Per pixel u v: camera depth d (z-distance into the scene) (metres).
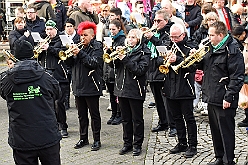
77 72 7.24
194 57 6.22
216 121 6.20
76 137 8.13
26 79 5.00
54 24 8.02
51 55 8.00
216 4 9.73
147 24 9.66
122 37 7.54
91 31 7.23
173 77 6.73
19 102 5.00
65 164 6.74
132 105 6.98
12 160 7.00
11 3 19.56
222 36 5.91
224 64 5.91
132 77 6.89
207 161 6.64
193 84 6.74
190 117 6.80
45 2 11.16
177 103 6.86
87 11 10.38
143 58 6.86
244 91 7.96
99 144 7.46
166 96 6.89
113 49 7.44
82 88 7.21
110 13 8.57
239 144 7.40
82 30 7.18
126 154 7.16
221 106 6.00
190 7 10.09
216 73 6.00
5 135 8.28
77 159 6.98
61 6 11.77
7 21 19.53
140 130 7.08
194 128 6.82
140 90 6.92
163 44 7.32
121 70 7.00
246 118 8.47
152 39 7.63
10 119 5.09
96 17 10.75
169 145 7.46
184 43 6.74
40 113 5.05
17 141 5.02
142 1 10.17
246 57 7.90
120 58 6.69
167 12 7.68
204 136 7.88
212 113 6.20
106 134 8.29
